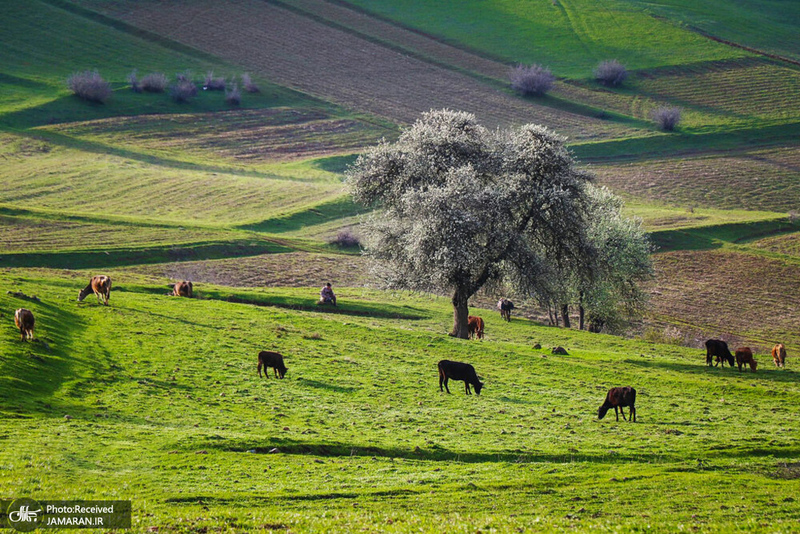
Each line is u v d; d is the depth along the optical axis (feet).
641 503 86.63
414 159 234.58
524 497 89.10
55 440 99.14
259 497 84.53
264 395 143.54
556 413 143.74
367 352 194.08
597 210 304.09
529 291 224.94
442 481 96.43
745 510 83.25
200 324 204.44
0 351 135.44
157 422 118.21
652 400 161.17
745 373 199.41
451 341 215.51
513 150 234.58
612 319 314.14
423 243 218.38
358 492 89.10
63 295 218.59
